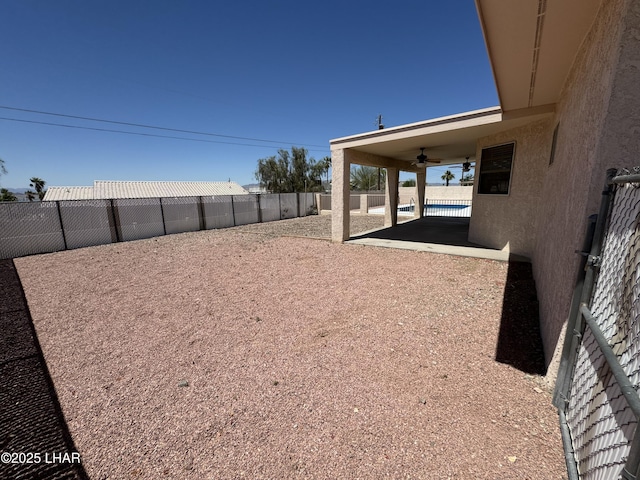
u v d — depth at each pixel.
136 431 2.07
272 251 8.28
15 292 5.42
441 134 6.75
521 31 2.72
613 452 1.24
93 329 3.78
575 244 2.13
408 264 6.07
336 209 8.54
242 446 1.90
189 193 28.64
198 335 3.52
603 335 1.43
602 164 1.82
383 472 1.67
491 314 3.69
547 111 5.02
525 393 2.29
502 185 6.57
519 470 1.65
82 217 10.36
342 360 2.86
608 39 1.93
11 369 2.91
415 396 2.31
